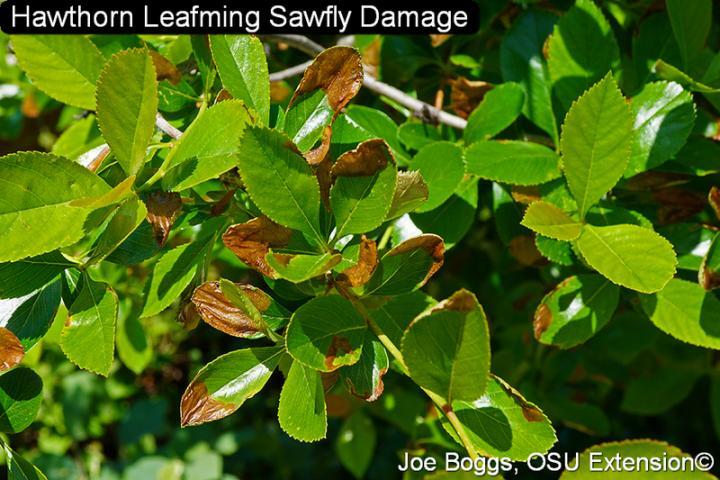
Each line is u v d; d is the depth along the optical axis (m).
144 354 0.85
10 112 1.00
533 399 0.82
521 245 0.70
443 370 0.51
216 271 0.96
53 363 1.34
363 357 0.54
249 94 0.57
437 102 0.73
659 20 0.67
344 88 0.55
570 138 0.57
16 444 1.39
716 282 0.59
